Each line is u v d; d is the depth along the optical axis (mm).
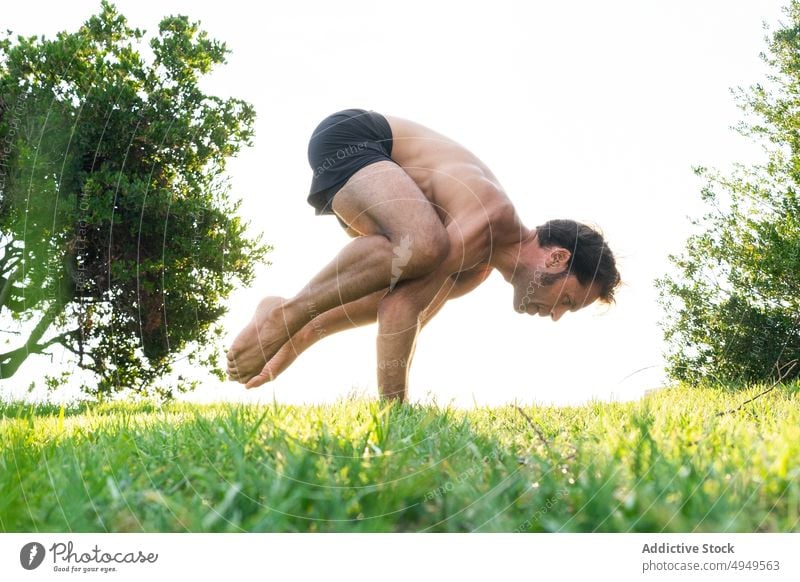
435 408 2111
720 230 3945
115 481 1207
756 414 2184
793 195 4141
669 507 1032
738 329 3764
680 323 3736
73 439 1816
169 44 5941
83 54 6219
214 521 1055
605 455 1293
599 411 2299
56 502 1143
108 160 5699
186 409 2896
